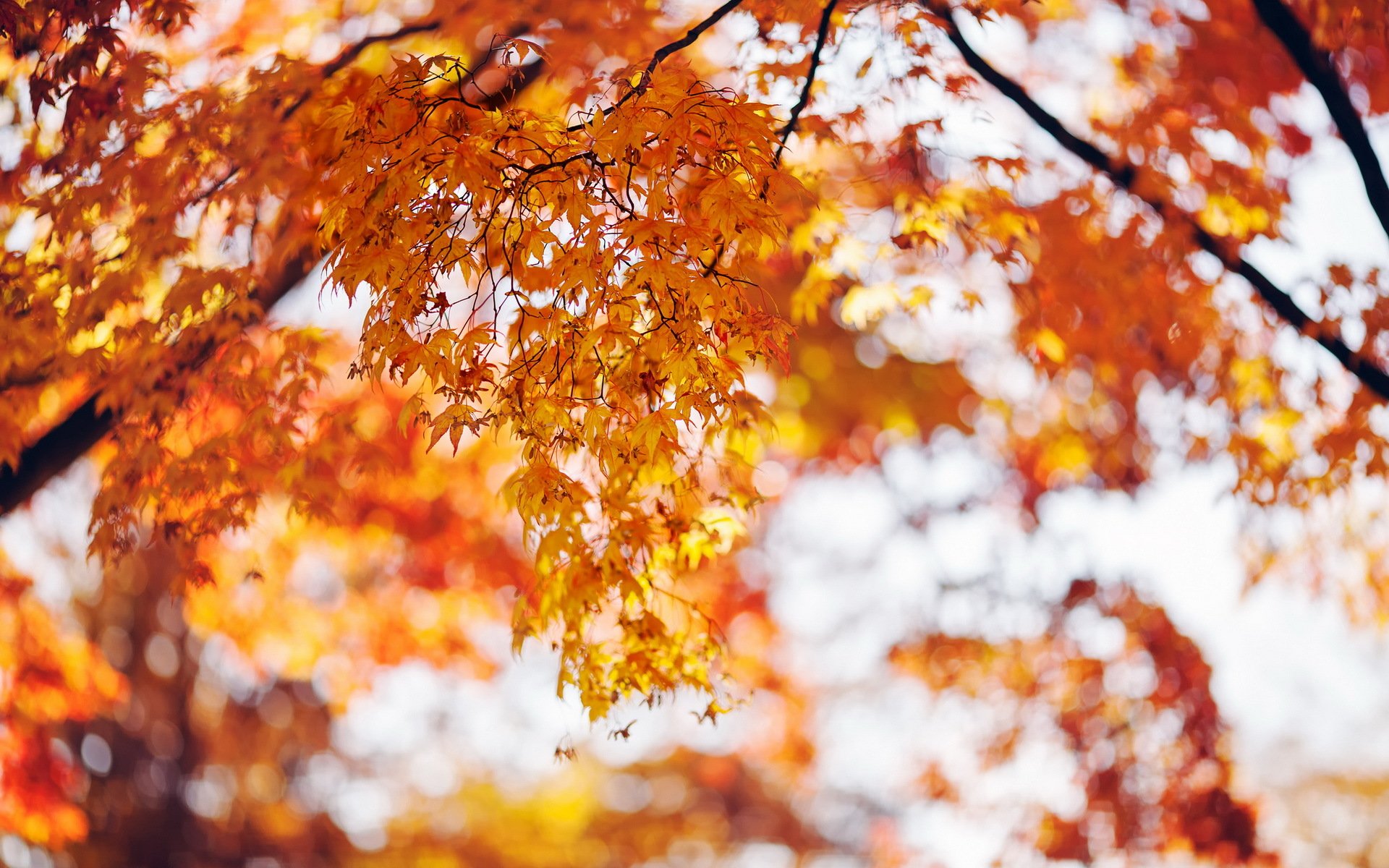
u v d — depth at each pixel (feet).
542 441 13.87
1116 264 24.98
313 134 18.43
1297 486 23.77
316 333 20.06
